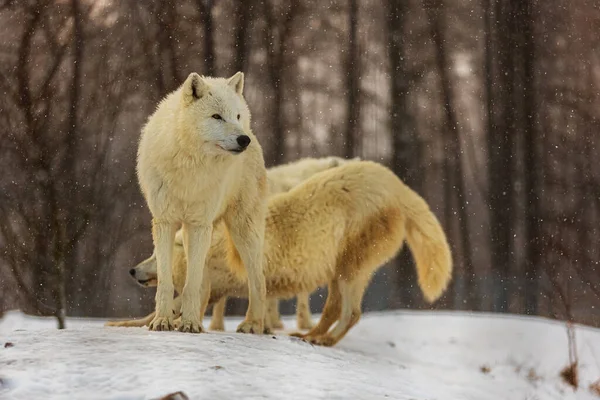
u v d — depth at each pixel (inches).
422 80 995.3
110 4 862.5
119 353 235.5
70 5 818.8
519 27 971.9
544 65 969.5
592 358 362.9
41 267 443.5
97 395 194.2
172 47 877.2
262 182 341.7
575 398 315.0
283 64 952.9
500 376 331.3
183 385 204.2
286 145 943.7
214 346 256.8
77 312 648.4
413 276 823.1
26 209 486.9
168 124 302.8
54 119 719.7
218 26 935.0
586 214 914.7
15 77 655.1
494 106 958.4
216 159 300.8
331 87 984.3
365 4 1003.9
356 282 353.4
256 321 333.7
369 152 970.1
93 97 802.8
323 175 362.0
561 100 959.6
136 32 872.3
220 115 298.0
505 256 884.6
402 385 256.7
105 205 722.8
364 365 287.7
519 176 932.6
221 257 371.9
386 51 994.7
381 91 989.8
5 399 189.5
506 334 398.6
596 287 698.2
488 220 933.2
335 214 351.9
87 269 670.5
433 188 971.3
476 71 1005.2
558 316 619.5
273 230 354.3
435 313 463.2
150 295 703.7
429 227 368.2
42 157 552.1
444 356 356.5
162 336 269.0
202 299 354.3
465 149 993.5
